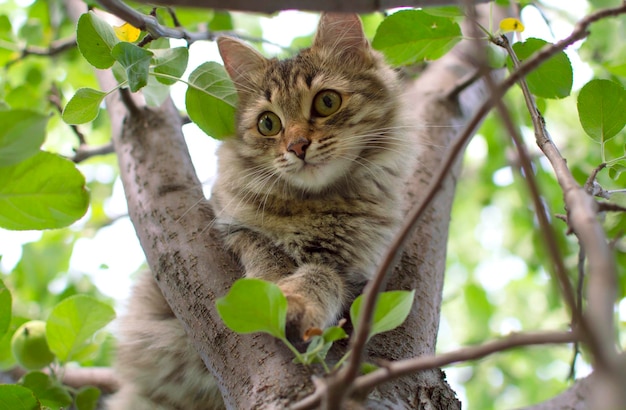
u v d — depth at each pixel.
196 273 2.70
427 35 2.98
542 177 4.76
